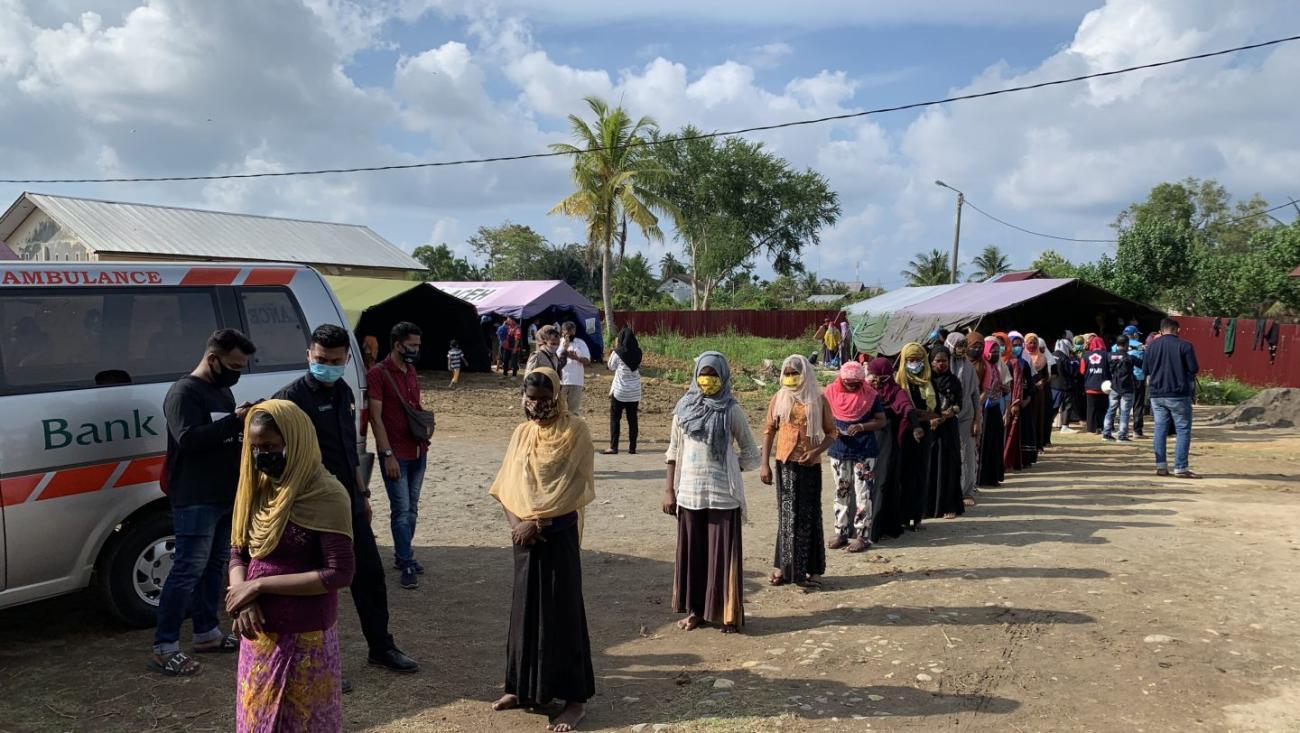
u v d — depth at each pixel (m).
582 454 4.50
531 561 4.54
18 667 5.09
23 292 5.30
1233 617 5.87
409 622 6.07
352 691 4.91
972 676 4.99
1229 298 34.50
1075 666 5.10
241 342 5.12
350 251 37.03
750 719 4.50
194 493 5.03
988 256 73.62
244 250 33.41
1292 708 4.53
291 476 3.30
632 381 13.63
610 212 36.09
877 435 8.00
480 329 27.80
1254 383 26.27
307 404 4.90
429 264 83.12
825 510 10.02
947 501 9.08
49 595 5.23
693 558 5.96
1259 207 61.44
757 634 5.83
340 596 6.62
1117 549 7.61
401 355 6.79
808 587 6.79
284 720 3.29
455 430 16.61
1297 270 27.98
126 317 5.69
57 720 4.44
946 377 8.94
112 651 5.34
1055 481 11.15
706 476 5.83
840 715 4.53
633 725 4.50
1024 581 6.73
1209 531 8.23
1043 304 22.64
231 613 3.30
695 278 61.34
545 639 4.49
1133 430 16.56
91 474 5.31
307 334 6.55
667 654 5.52
